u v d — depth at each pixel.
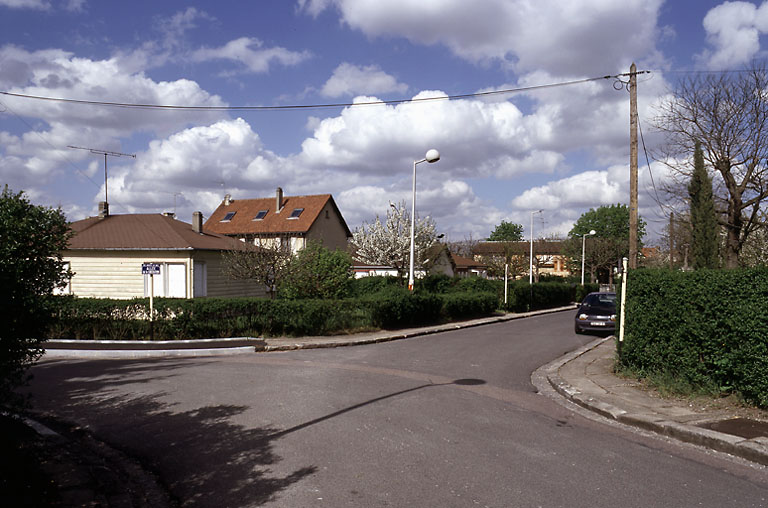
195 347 14.36
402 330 19.44
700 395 8.29
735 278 7.77
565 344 16.53
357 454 5.68
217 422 6.95
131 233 23.27
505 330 21.12
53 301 5.59
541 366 12.33
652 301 9.59
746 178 25.72
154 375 10.41
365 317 18.48
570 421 7.39
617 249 65.00
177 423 6.91
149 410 7.59
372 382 9.83
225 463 5.43
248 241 29.17
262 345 14.84
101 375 10.43
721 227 28.34
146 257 22.12
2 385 5.22
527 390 9.56
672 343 9.02
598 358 13.18
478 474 5.12
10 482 4.49
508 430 6.76
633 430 6.98
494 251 67.50
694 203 25.53
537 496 4.61
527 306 33.62
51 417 7.23
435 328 20.45
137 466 5.42
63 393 8.70
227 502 4.47
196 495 4.64
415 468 5.26
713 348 8.13
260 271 21.28
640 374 9.91
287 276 20.98
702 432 6.44
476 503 4.43
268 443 6.06
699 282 8.38
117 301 16.41
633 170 16.20
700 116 26.64
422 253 38.22
